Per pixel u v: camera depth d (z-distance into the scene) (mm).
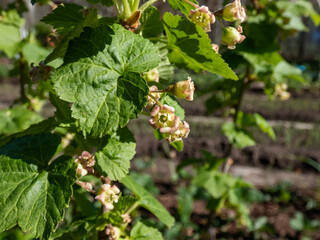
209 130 1184
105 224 261
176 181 925
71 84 193
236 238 733
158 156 1049
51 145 236
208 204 600
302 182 958
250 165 1035
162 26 256
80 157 230
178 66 276
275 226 779
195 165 649
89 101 194
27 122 430
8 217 205
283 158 1056
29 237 279
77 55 197
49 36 263
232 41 229
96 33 202
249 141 516
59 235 252
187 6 233
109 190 238
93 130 193
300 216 748
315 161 1056
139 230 284
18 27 482
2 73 1755
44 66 244
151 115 200
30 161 225
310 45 2035
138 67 203
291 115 1338
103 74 198
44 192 214
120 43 205
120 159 238
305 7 517
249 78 531
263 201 872
